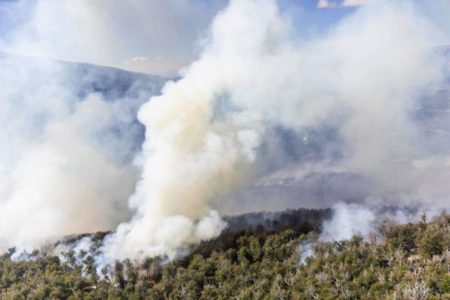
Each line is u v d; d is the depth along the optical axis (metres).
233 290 58.31
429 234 58.94
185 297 58.09
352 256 59.28
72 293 63.06
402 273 53.25
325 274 56.62
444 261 54.44
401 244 61.47
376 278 53.75
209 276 62.84
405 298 47.69
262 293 55.94
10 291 64.19
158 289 60.19
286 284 57.62
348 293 51.97
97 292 61.34
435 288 49.44
